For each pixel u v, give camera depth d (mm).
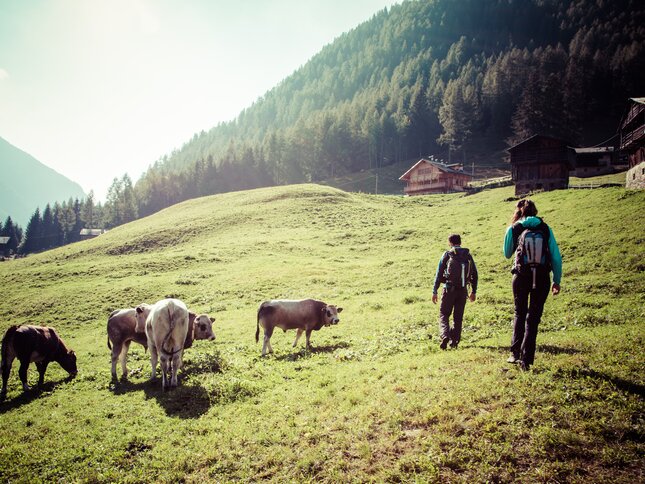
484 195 60812
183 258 37625
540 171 58562
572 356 7000
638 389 5434
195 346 14930
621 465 4266
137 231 55719
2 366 11430
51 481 6191
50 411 9555
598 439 4637
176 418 7891
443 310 9453
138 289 28562
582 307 13031
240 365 11031
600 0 193750
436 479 4562
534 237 6648
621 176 65562
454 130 125438
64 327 23172
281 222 52500
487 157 123000
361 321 15789
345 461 5281
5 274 38500
